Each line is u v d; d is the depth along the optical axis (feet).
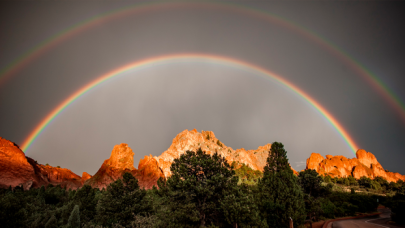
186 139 627.87
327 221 131.03
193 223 82.74
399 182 450.30
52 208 153.89
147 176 500.74
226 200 82.53
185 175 90.27
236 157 610.65
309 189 173.88
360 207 188.65
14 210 88.84
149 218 93.56
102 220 99.50
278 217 92.12
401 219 117.60
